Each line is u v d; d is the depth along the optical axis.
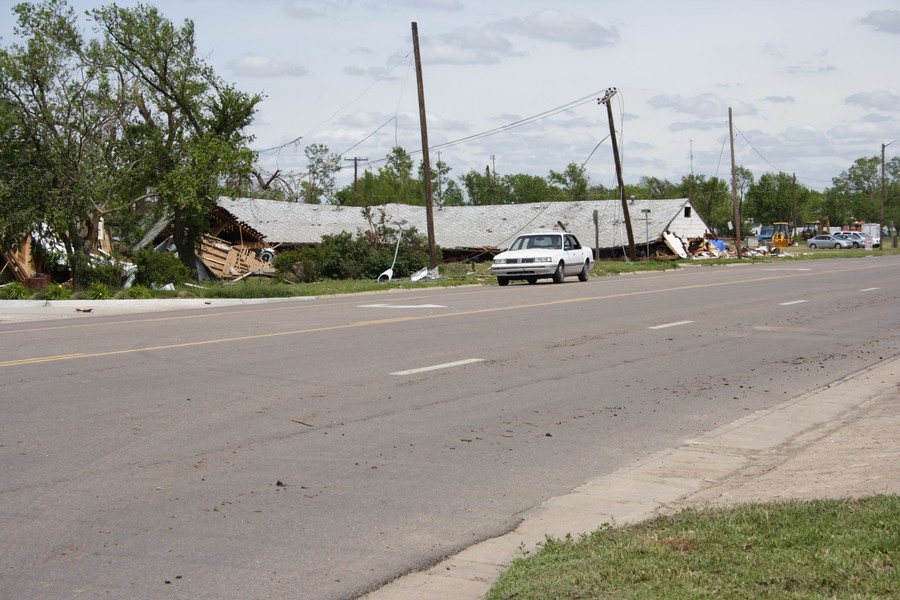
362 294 32.12
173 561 5.89
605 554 5.59
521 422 10.06
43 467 8.00
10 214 36.47
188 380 12.12
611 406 11.02
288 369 13.05
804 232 127.75
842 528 5.69
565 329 18.06
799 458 8.50
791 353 15.41
